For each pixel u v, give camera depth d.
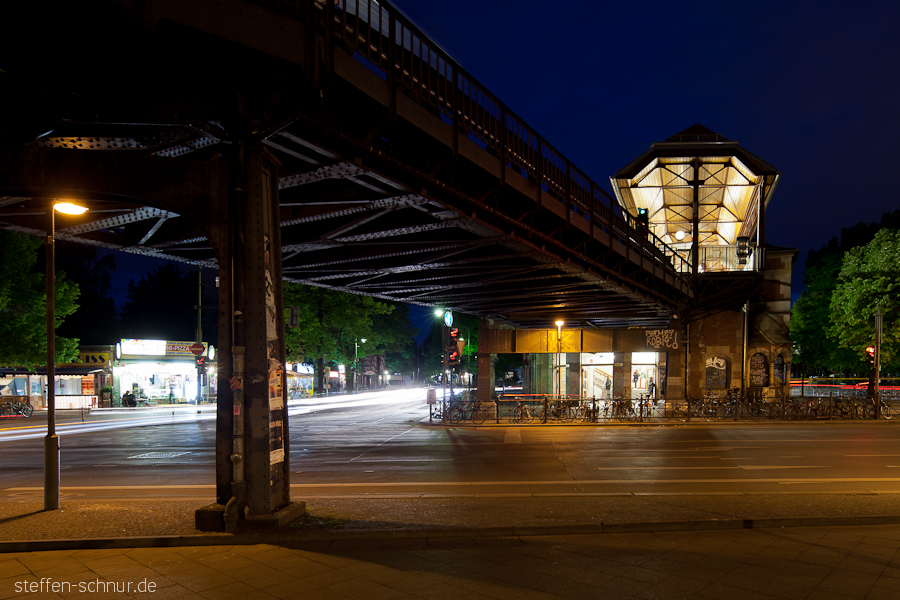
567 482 12.05
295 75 7.60
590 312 34.41
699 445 18.31
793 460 15.04
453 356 29.81
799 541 7.46
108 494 11.42
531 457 15.82
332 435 22.72
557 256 17.77
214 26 6.64
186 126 7.90
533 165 15.43
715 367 37.28
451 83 11.94
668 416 29.06
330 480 12.55
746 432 22.69
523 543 7.43
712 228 41.88
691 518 8.27
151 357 44.81
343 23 8.91
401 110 10.23
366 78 9.33
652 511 8.75
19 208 11.43
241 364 7.86
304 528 7.73
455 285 22.03
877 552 6.96
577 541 7.50
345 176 10.73
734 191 37.16
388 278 20.91
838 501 9.49
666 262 28.41
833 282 51.72
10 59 6.61
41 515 8.74
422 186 11.52
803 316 56.66
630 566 6.46
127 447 19.45
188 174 8.05
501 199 14.99
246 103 7.70
